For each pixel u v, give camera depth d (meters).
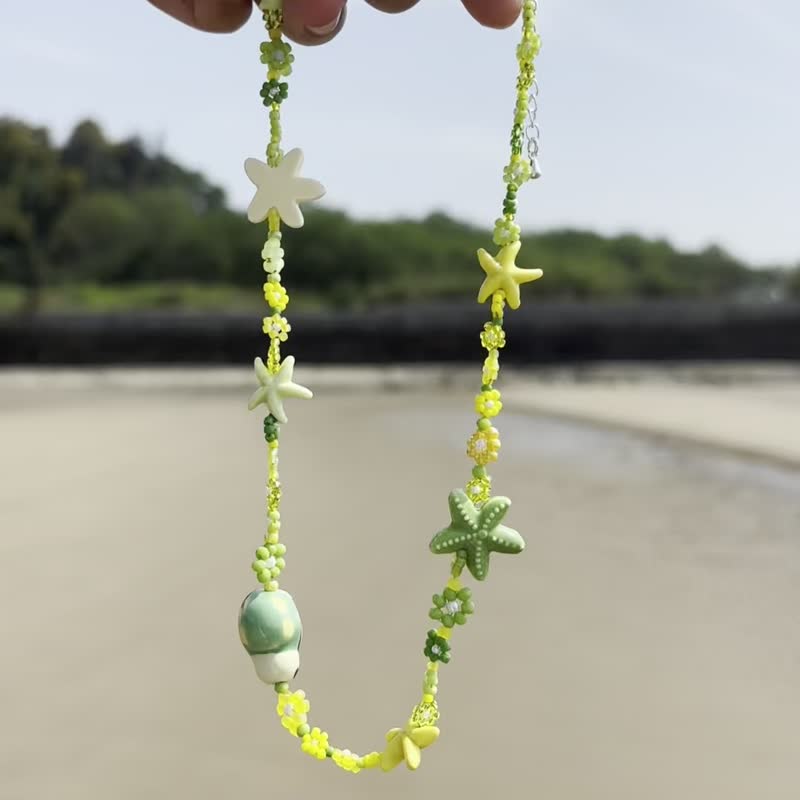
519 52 0.19
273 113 0.20
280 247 0.20
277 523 0.21
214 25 0.23
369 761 0.21
